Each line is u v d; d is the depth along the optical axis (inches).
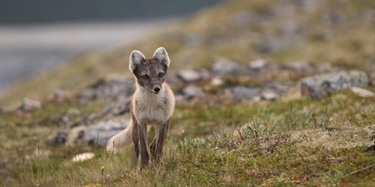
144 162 462.3
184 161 445.7
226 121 655.8
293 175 389.1
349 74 759.7
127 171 463.2
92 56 2642.7
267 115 557.6
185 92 906.7
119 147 514.6
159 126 475.2
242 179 394.9
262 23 2294.5
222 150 463.2
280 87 949.8
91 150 634.2
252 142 464.4
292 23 2155.5
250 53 1916.8
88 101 991.6
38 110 894.4
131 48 2448.3
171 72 1160.2
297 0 2498.8
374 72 860.0
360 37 1802.4
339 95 682.2
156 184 410.3
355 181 364.8
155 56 480.1
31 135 743.7
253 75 1115.3
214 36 2224.4
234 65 1187.9
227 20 2422.5
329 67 1117.7
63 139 699.4
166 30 2625.5
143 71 466.3
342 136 442.9
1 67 5693.9
